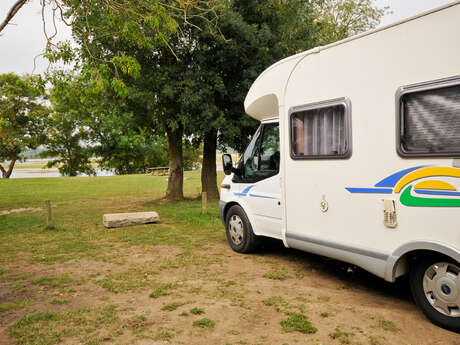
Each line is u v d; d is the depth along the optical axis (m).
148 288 4.78
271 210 5.69
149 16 5.84
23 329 3.61
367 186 4.13
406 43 3.76
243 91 12.34
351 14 20.20
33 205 15.45
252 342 3.29
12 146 42.78
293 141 5.11
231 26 11.28
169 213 11.58
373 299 4.36
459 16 3.36
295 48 13.33
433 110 3.52
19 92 37.31
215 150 14.99
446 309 3.52
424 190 3.58
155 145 54.97
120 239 7.85
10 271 5.73
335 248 4.52
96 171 62.50
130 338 3.40
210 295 4.47
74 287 4.91
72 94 6.80
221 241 7.53
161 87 11.81
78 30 6.22
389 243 3.92
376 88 4.03
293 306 4.09
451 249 3.35
